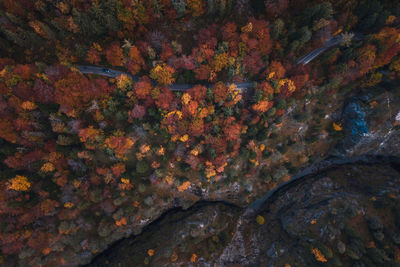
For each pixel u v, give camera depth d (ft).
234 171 220.23
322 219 213.05
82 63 190.80
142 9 163.84
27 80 167.02
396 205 210.38
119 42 177.78
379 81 211.41
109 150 186.91
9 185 170.30
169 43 187.11
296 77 195.72
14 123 165.99
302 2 187.93
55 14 168.96
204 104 192.65
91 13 163.53
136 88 175.73
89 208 206.18
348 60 202.39
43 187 183.32
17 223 178.91
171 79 186.80
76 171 192.13
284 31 194.18
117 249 219.00
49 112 173.99
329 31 193.26
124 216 205.16
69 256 200.23
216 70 190.60
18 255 184.14
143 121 193.16
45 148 180.96
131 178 203.21
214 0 172.14
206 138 196.65
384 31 188.34
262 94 193.06
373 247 191.42
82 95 169.58
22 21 167.02
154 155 211.61
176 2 168.66
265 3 184.55
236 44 182.91
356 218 208.74
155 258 205.57
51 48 177.88
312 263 200.95
